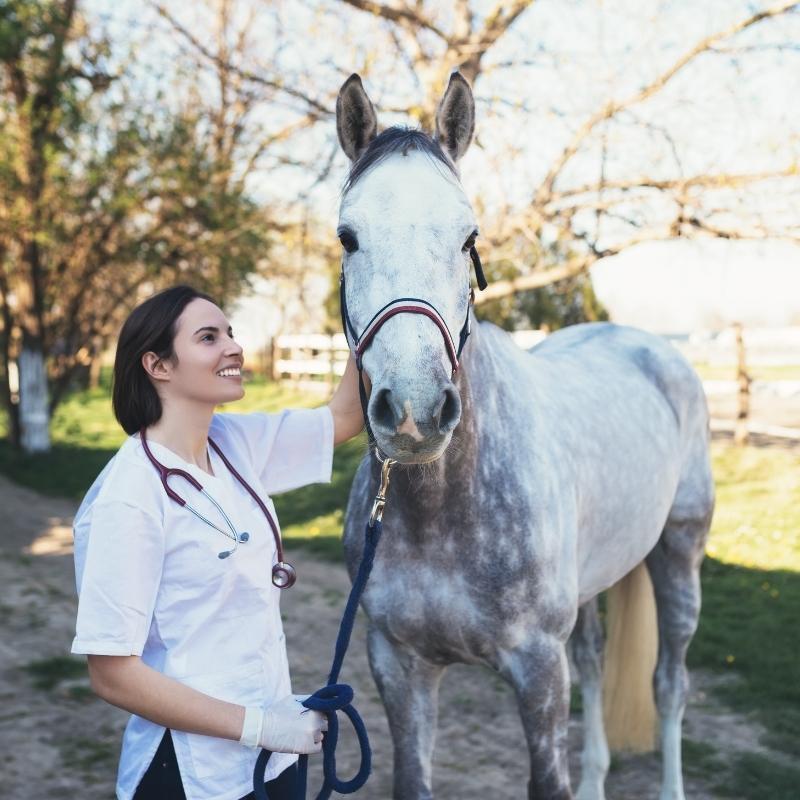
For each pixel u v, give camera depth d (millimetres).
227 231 9125
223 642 1305
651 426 2674
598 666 2854
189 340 1349
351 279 1595
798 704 3383
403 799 1956
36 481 9531
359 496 2051
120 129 9492
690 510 2895
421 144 1670
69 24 8938
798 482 7199
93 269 10500
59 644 4195
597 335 3158
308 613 4801
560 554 1959
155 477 1284
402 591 1900
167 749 1281
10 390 11242
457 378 1720
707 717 3328
